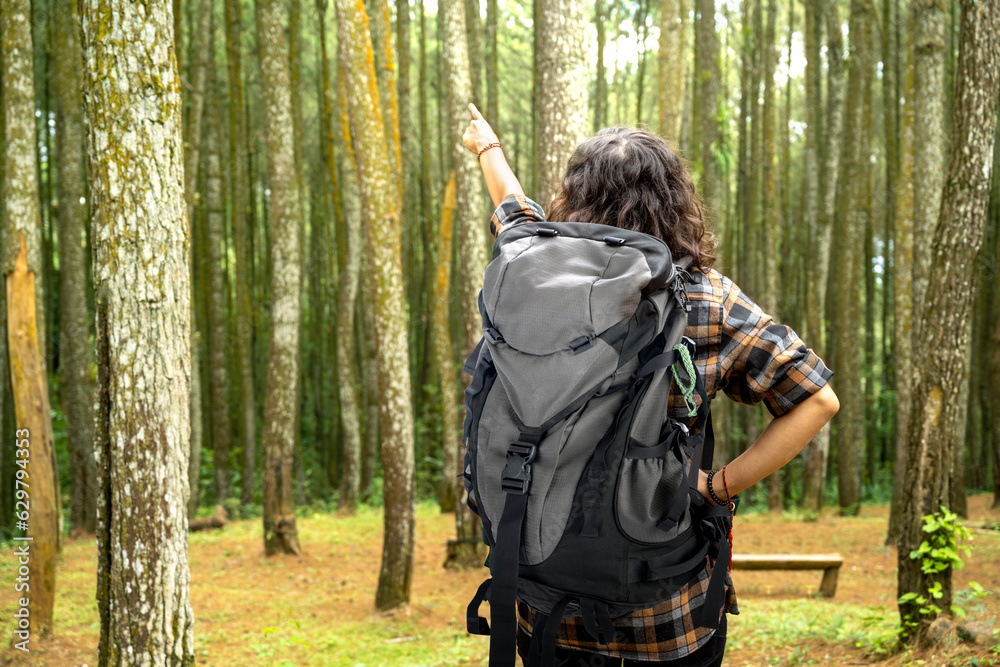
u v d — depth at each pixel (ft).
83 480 31.76
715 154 36.19
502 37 54.90
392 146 24.56
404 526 20.70
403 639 18.52
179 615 8.39
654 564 3.61
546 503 3.50
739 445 55.83
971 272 13.17
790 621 17.30
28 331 16.37
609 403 3.52
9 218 16.87
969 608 13.56
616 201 4.14
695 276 4.02
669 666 3.93
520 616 4.34
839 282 41.93
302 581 25.25
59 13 29.50
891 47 48.34
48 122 40.47
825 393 3.82
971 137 12.82
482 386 3.84
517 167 57.88
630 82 58.85
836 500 50.70
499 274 3.82
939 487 13.35
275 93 28.73
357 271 40.75
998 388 39.06
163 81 8.29
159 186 8.27
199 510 39.09
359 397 53.72
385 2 23.98
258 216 59.93
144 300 8.21
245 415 43.62
